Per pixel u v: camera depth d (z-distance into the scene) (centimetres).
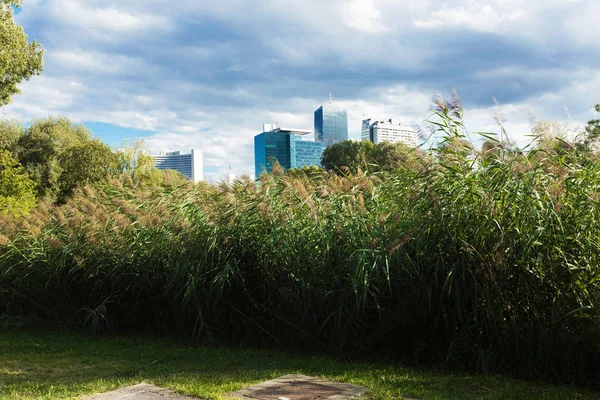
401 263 584
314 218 668
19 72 2083
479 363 545
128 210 863
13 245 961
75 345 740
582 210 523
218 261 713
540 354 519
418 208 610
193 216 806
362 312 608
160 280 793
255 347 699
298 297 653
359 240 641
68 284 901
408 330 603
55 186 3603
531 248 519
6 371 592
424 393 469
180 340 744
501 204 550
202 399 466
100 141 3719
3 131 3872
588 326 496
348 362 605
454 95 637
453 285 560
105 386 514
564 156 586
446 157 615
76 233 914
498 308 530
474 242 555
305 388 493
